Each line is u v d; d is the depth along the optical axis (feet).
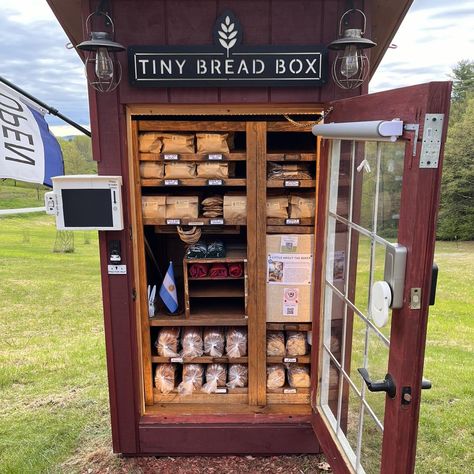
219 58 6.21
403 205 3.97
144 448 7.61
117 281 7.00
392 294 3.99
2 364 12.09
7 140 7.31
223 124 6.97
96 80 6.36
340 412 6.39
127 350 7.23
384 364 4.65
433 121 3.57
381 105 4.52
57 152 7.98
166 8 6.18
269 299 7.57
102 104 6.47
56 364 12.10
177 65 6.23
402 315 4.01
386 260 4.14
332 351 6.84
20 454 7.72
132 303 7.13
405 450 4.16
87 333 15.49
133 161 6.94
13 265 29.58
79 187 6.48
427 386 4.74
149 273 8.66
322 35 6.26
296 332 7.95
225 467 7.48
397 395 4.12
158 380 8.01
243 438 7.60
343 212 6.22
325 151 6.63
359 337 5.55
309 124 6.75
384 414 4.53
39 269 28.50
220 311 8.11
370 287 5.05
